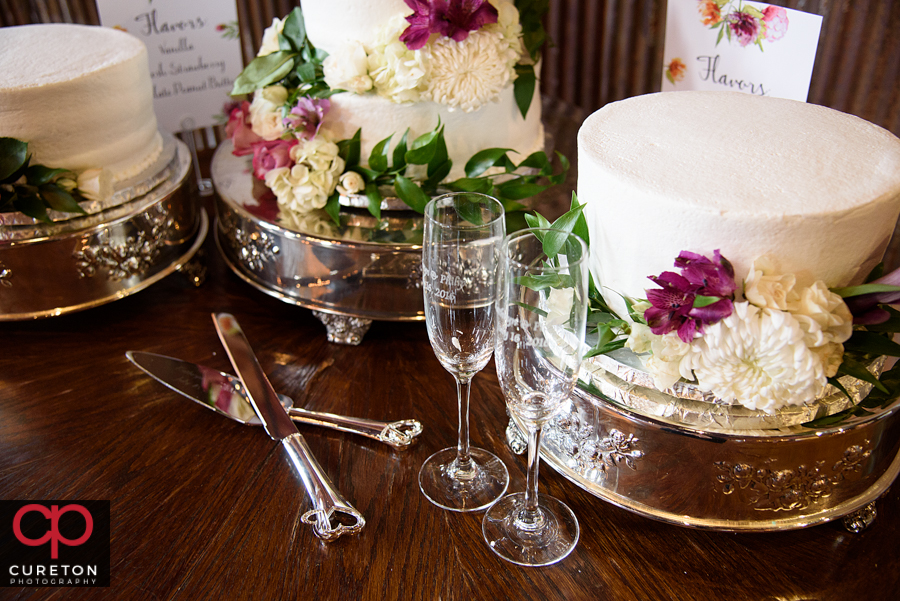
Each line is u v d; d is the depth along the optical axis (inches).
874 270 23.8
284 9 55.7
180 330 38.7
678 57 38.4
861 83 36.9
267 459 30.0
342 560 25.4
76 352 36.9
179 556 25.6
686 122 26.3
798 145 24.4
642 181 22.7
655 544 25.9
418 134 36.4
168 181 40.3
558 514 27.1
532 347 21.7
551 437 27.7
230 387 33.3
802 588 24.1
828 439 23.2
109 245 36.7
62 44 38.5
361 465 29.6
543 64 55.8
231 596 24.1
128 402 33.4
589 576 24.7
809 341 21.0
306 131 36.3
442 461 29.6
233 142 42.7
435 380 34.5
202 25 47.1
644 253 23.3
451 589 24.3
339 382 34.4
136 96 38.5
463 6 33.0
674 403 24.3
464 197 26.4
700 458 23.7
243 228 37.6
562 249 22.4
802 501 24.3
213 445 30.8
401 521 26.9
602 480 26.1
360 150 37.1
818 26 32.6
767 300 20.9
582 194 25.8
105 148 37.4
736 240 21.5
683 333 21.6
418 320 35.4
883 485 25.5
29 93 33.5
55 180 35.7
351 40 35.1
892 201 22.0
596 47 51.7
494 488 28.3
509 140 38.9
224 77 49.3
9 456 30.2
